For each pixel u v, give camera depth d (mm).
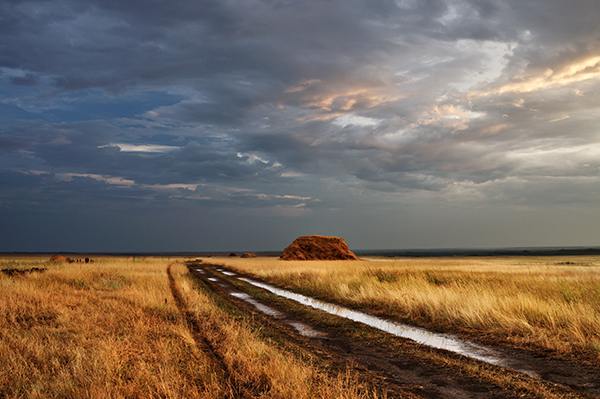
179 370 7180
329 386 6371
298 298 18609
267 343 9422
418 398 6172
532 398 6164
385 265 40312
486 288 16188
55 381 6512
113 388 6133
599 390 6449
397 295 15367
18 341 8820
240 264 48781
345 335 10672
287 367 6949
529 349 8898
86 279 22750
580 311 10977
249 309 15180
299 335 10680
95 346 8477
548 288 15438
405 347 9367
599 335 9320
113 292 17578
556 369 7539
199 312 13219
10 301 13391
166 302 14578
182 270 36500
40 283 20094
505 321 10914
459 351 8984
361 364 8023
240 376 6863
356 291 18625
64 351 8211
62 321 11062
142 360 7570
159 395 5930
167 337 9602
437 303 13219
